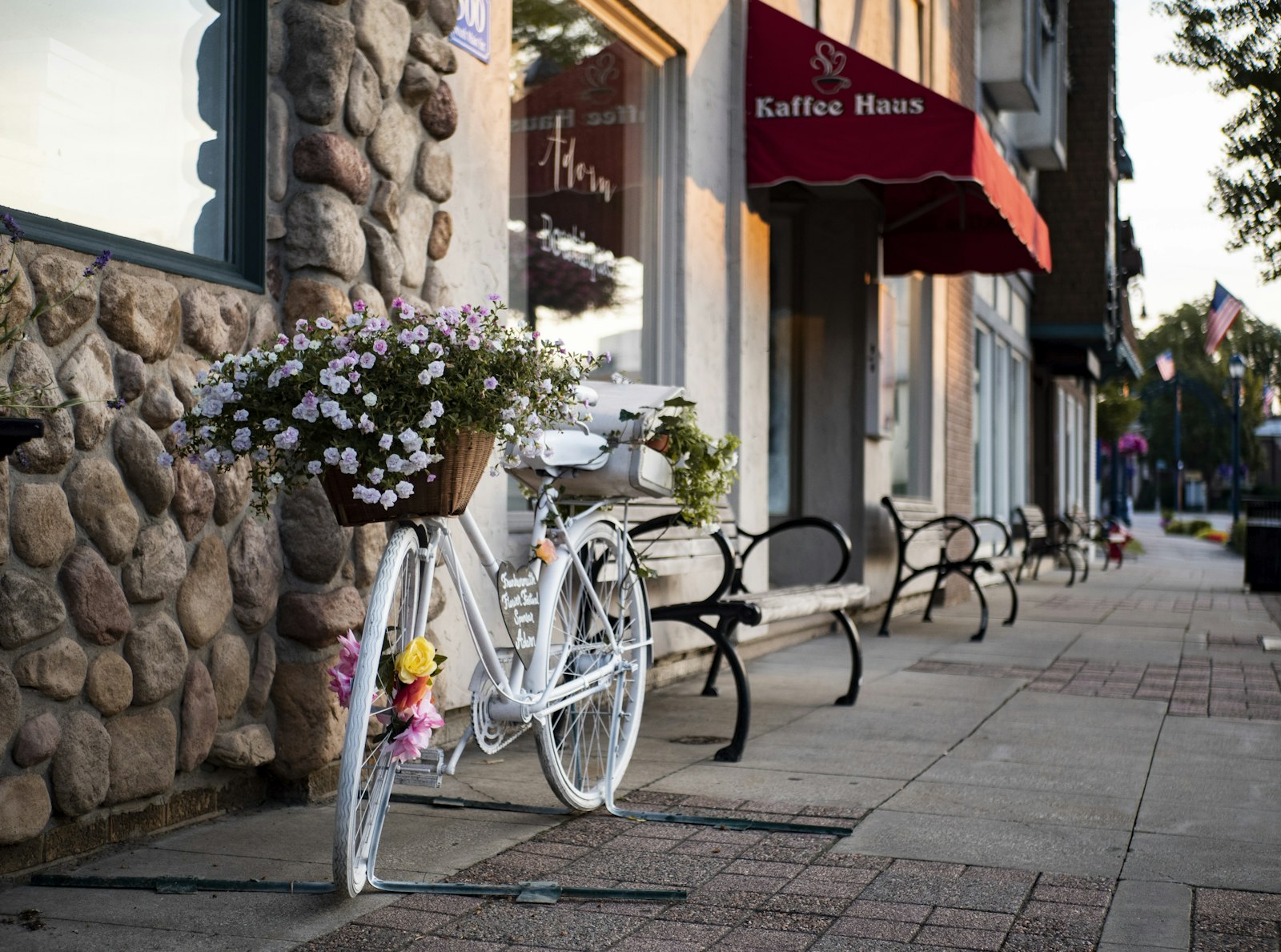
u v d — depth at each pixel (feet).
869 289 32.22
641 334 23.20
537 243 20.34
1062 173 63.31
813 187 30.96
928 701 21.06
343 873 10.00
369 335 10.46
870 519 32.94
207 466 10.46
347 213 13.62
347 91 13.65
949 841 12.52
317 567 13.20
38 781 10.36
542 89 20.40
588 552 14.20
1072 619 37.01
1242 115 28.78
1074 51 63.16
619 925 9.94
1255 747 17.40
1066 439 80.53
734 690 22.04
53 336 10.52
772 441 32.65
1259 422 251.19
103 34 11.94
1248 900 10.75
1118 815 13.58
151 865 11.03
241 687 12.71
